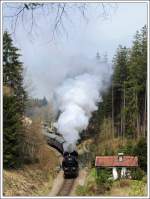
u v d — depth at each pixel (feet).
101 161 108.27
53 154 140.87
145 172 105.29
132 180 94.43
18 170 107.34
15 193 84.79
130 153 112.78
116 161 106.63
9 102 109.40
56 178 114.01
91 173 113.70
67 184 105.91
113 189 87.92
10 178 91.76
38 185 102.06
